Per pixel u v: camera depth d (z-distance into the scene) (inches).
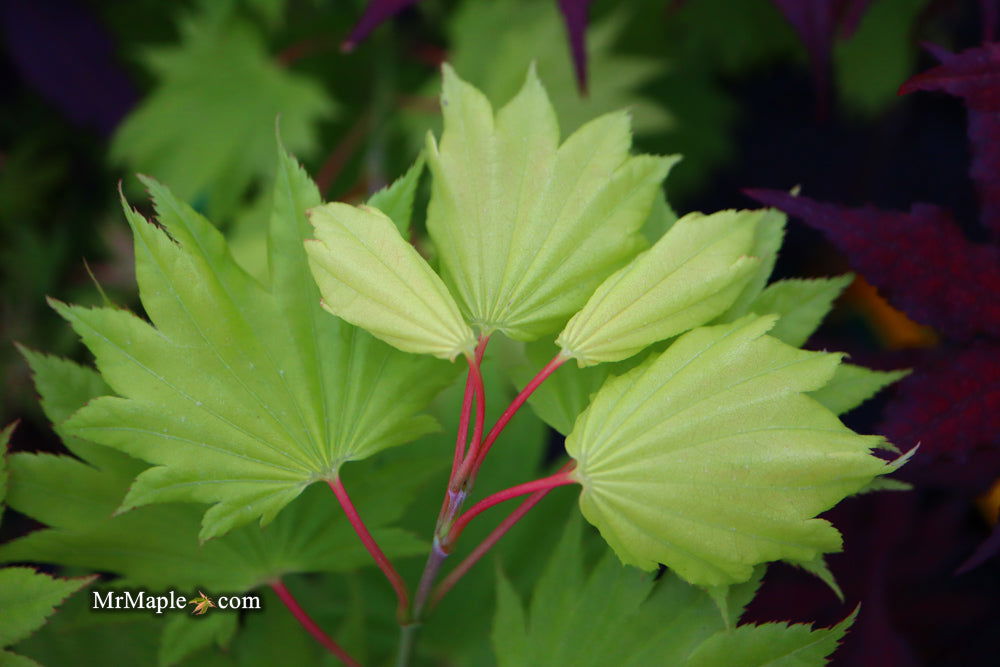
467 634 22.7
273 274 19.6
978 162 20.6
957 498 25.6
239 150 30.5
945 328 20.6
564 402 20.2
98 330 19.2
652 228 20.4
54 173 35.9
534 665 20.4
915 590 25.7
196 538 20.5
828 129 55.3
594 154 19.7
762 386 19.1
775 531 19.0
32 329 33.7
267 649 21.8
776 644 19.8
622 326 19.3
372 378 19.8
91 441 19.6
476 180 19.7
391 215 19.6
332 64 35.5
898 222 20.6
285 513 20.6
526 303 19.7
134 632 21.5
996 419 20.3
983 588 26.8
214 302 19.4
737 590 20.0
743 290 20.2
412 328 19.2
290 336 19.6
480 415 19.3
